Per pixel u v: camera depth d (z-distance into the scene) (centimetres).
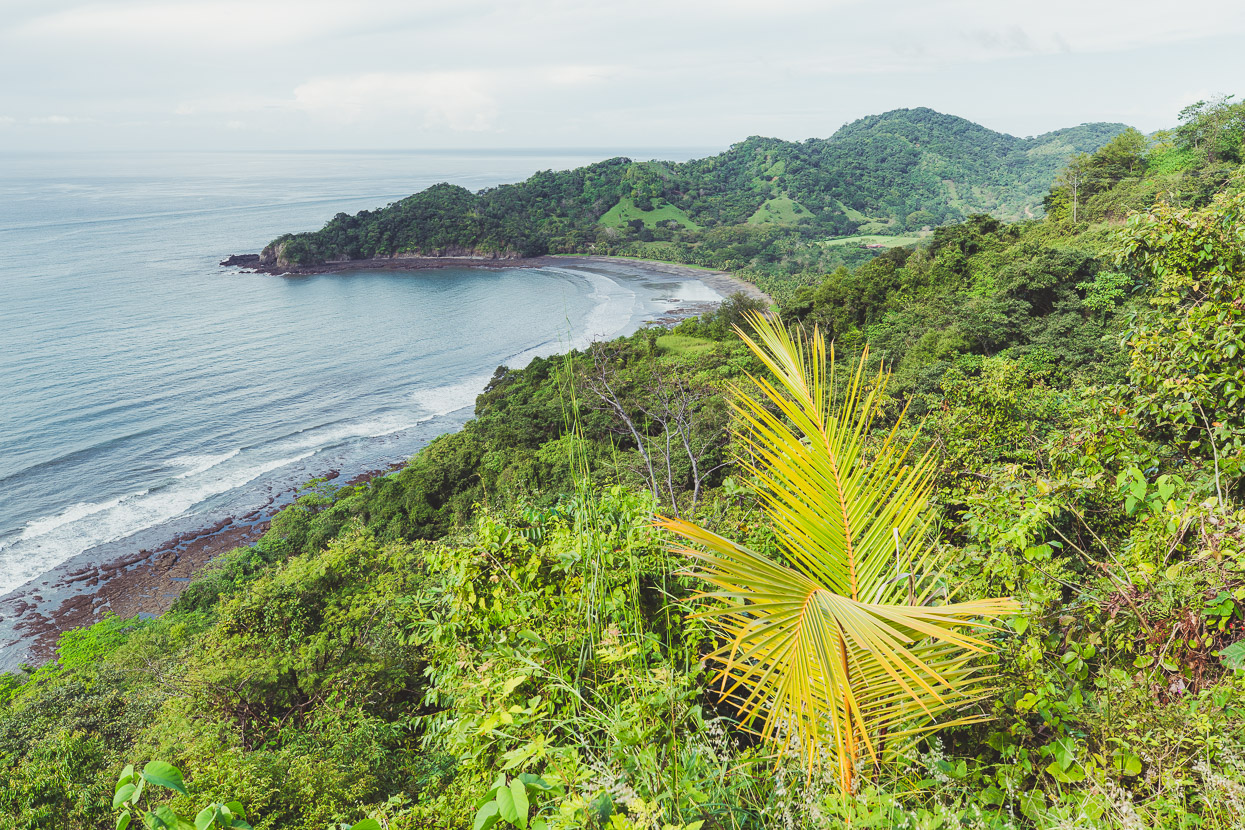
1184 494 398
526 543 405
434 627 414
